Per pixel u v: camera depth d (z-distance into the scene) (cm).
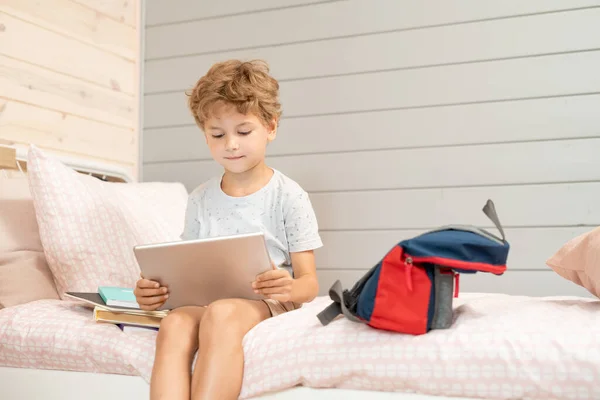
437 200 208
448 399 104
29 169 163
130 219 171
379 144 215
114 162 233
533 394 99
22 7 194
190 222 155
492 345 103
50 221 161
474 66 206
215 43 239
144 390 125
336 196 220
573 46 196
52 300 155
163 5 247
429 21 211
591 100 194
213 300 133
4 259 162
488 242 108
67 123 210
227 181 154
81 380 131
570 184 195
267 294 125
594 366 97
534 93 199
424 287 108
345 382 111
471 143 205
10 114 189
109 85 231
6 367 140
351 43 220
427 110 210
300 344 114
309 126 224
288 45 228
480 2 205
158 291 127
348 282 217
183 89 242
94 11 223
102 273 161
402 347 107
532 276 197
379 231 214
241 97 139
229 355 116
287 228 148
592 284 128
